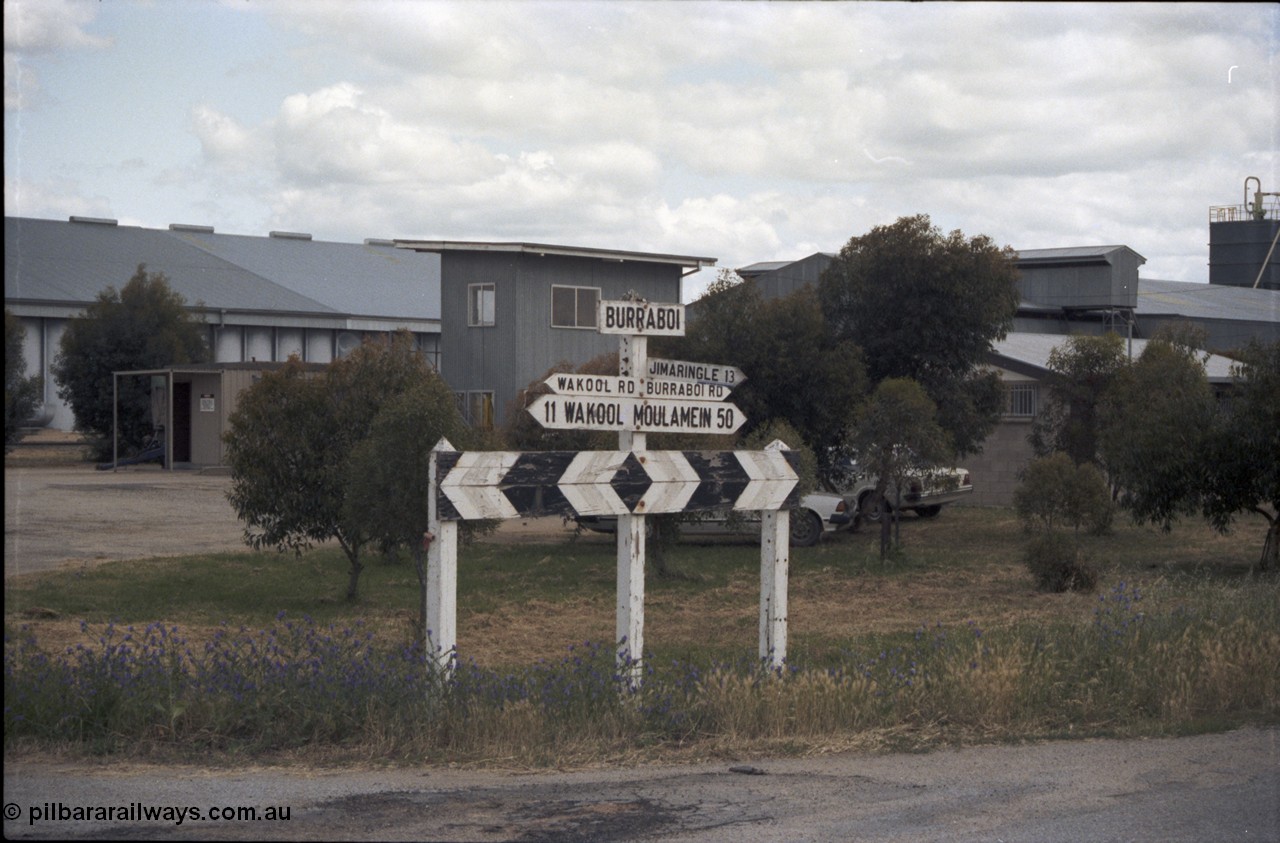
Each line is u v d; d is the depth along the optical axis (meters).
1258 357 17.16
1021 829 5.65
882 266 25.27
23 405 43.06
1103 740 7.45
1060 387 27.36
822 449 23.70
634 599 8.45
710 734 7.48
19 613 12.48
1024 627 11.70
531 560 19.33
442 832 5.46
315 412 13.91
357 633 11.17
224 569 16.86
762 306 23.48
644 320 8.63
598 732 7.34
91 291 47.25
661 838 5.45
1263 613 10.25
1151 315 44.31
